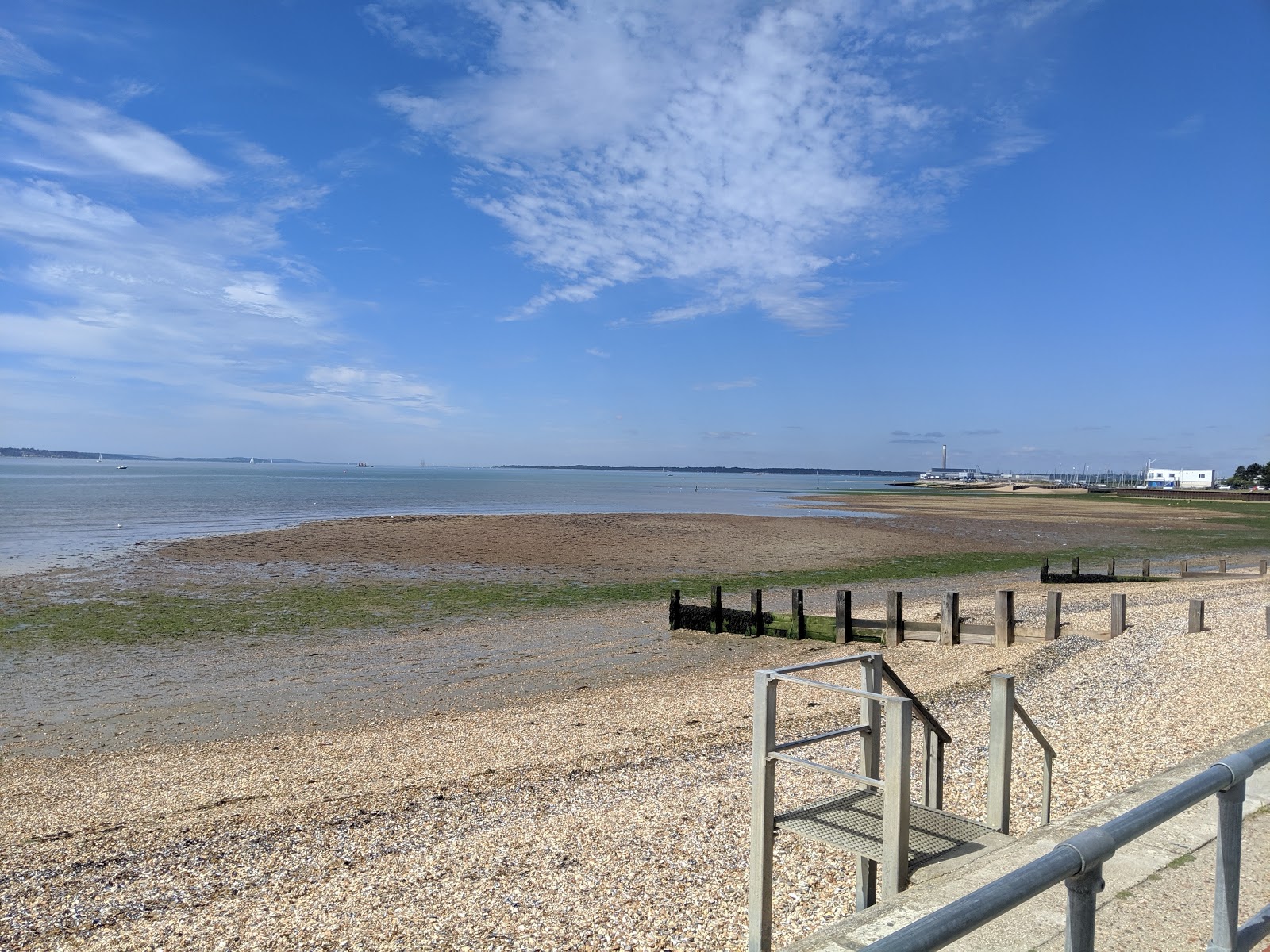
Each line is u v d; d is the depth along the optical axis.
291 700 14.63
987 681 14.37
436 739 12.02
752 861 4.92
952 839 5.28
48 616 22.08
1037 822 7.01
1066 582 29.50
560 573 31.47
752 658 17.95
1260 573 30.16
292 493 91.06
